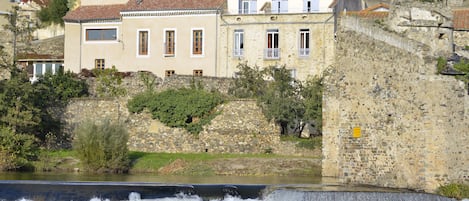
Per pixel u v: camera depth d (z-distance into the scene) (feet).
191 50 284.41
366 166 153.48
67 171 197.98
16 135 203.00
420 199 137.49
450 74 143.95
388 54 150.71
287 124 225.97
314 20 272.31
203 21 283.38
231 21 280.51
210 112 223.30
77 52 296.51
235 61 279.69
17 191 146.82
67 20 296.71
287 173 193.26
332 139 169.68
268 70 245.24
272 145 219.20
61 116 227.40
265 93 228.84
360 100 154.71
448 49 152.76
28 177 176.45
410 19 152.97
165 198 144.56
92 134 198.49
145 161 204.44
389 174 150.00
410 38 149.79
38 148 214.28
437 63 144.77
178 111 222.89
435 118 144.15
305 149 215.72
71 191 146.72
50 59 302.45
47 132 222.89
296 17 273.95
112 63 293.23
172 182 162.50
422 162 145.18
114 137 199.41
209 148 222.07
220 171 195.11
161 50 287.48
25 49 314.76
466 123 144.66
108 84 252.83
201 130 222.69
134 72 264.52
